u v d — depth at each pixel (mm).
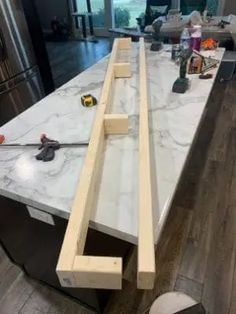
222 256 1467
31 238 1036
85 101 1166
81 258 506
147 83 1293
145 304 1271
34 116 1131
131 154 856
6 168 842
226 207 1758
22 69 2328
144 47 1739
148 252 500
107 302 1257
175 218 1685
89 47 5512
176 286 1338
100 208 679
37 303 1312
